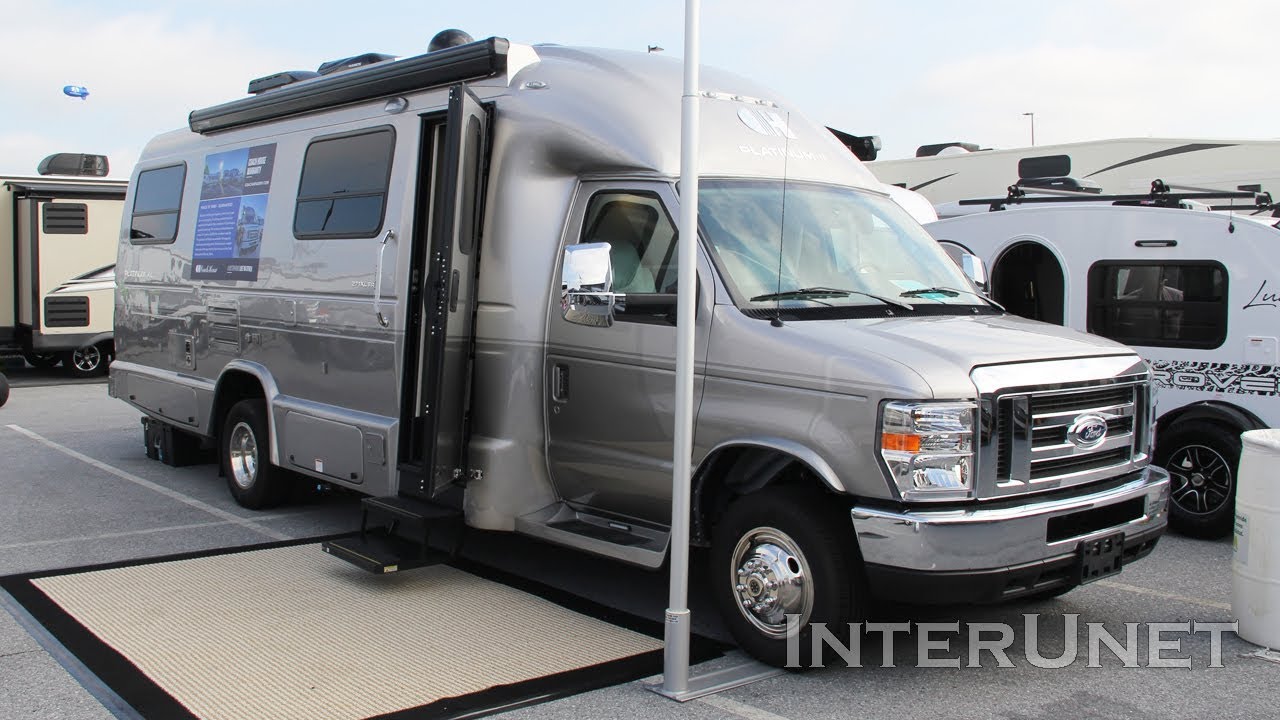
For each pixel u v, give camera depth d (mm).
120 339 9992
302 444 7219
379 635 5309
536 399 5840
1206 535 7590
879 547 4430
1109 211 8250
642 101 5672
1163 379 7852
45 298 16781
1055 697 4621
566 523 5734
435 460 5711
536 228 5824
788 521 4734
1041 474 4695
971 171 14984
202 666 4875
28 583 6156
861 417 4488
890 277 5609
